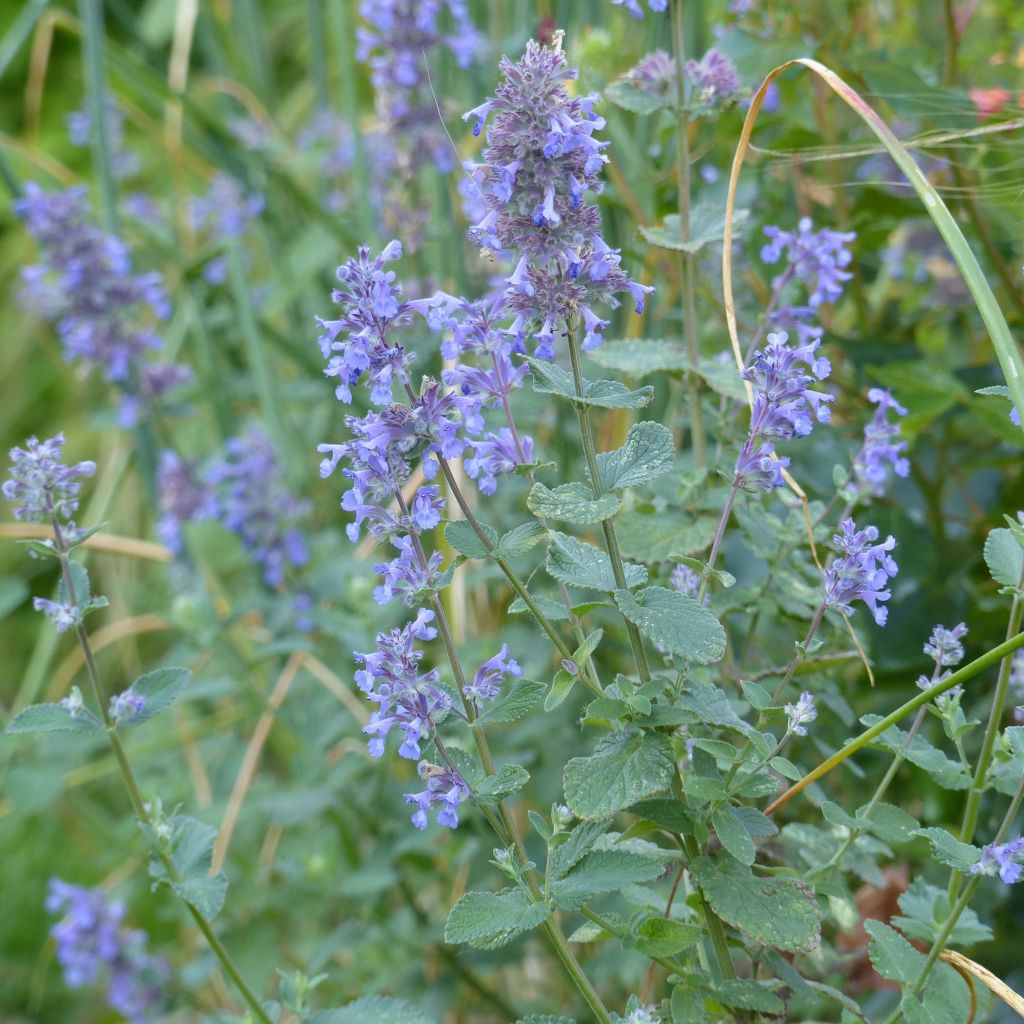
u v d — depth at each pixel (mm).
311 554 1472
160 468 1584
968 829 1006
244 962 1280
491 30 1624
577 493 960
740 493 1111
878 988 1161
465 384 980
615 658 1294
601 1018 981
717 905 970
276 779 1528
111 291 1473
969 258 974
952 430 1281
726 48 1271
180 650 1328
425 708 975
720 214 1135
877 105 1267
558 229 956
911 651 1218
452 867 1285
